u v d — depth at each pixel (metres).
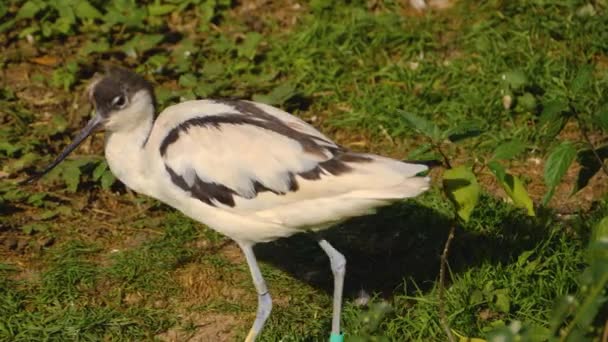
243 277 10.25
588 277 7.60
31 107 12.56
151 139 9.16
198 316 9.80
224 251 10.62
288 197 8.74
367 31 13.66
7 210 11.10
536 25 13.53
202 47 13.48
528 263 10.02
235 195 8.84
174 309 9.88
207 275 10.24
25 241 10.68
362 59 13.27
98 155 11.84
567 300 7.64
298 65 13.19
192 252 10.55
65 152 9.36
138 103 9.12
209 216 9.06
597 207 10.82
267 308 9.18
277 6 14.22
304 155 8.70
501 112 12.35
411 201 11.05
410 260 10.41
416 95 12.70
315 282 10.21
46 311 9.81
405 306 9.82
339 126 12.32
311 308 9.85
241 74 13.08
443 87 12.86
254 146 8.78
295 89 12.87
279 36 13.74
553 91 12.45
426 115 12.38
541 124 9.20
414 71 12.98
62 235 10.81
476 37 13.46
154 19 13.92
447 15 13.95
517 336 7.76
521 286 9.82
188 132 8.98
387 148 12.05
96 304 9.92
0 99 12.61
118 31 13.75
